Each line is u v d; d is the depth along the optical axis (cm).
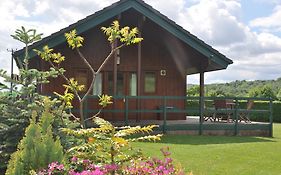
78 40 824
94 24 1287
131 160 436
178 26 1357
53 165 392
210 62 1402
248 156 883
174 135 1292
